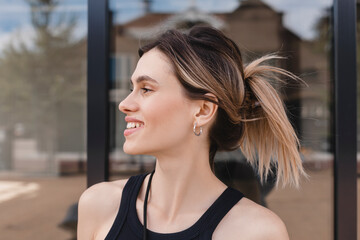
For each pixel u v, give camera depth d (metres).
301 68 2.22
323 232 1.88
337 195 1.10
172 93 0.59
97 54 1.12
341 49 1.09
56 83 2.94
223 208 0.63
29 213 2.50
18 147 3.03
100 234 0.69
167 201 0.65
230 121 0.68
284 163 0.73
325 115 1.83
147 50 0.64
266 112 0.69
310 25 2.26
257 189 1.19
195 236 0.60
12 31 2.75
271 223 0.60
